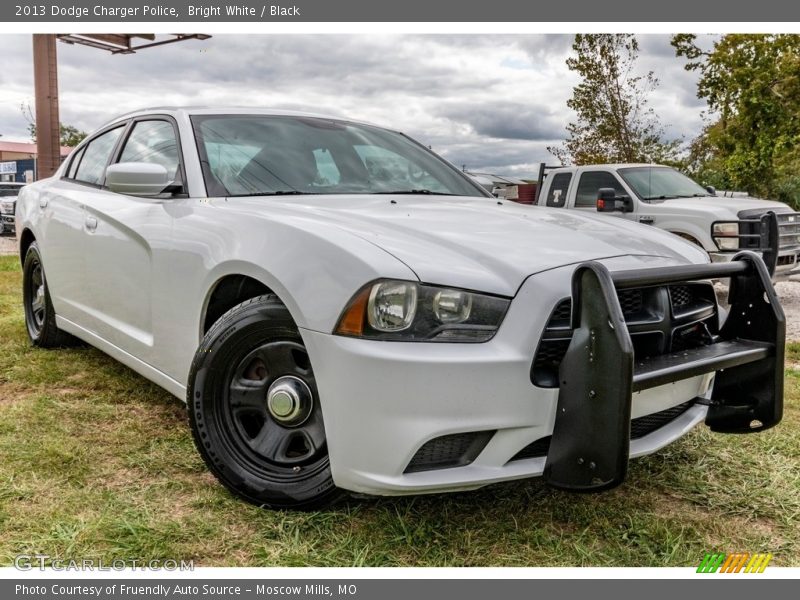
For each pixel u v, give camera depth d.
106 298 3.47
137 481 2.66
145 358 3.12
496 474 2.13
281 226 2.42
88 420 3.28
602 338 2.00
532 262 2.24
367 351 2.08
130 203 3.31
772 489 2.76
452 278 2.14
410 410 2.05
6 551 2.16
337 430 2.15
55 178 4.58
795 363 4.86
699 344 2.54
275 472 2.45
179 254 2.79
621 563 2.21
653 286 2.32
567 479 2.08
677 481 2.82
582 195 9.21
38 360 4.24
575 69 20.11
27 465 2.73
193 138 3.19
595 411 2.02
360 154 3.57
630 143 20.16
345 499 2.47
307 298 2.21
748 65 15.77
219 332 2.48
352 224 2.46
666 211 7.95
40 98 12.84
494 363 2.07
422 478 2.09
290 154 3.33
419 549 2.25
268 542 2.26
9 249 12.84
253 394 2.48
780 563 2.25
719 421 2.69
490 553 2.25
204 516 2.40
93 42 13.08
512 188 8.45
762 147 15.67
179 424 3.25
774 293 2.52
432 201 3.17
